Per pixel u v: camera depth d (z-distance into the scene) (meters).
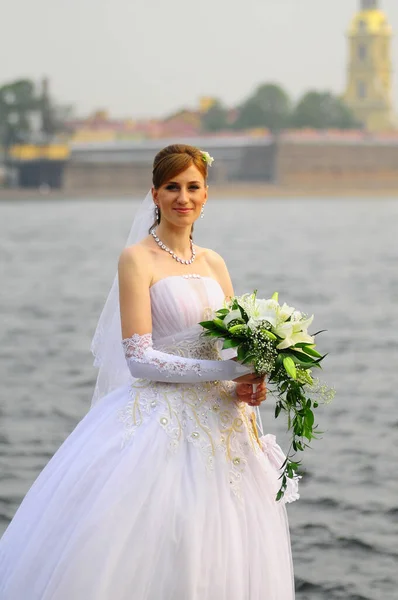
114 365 5.59
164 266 5.30
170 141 156.75
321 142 153.75
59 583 4.79
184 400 5.16
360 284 35.69
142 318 5.14
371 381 15.88
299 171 153.62
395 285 35.31
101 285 35.03
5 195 148.25
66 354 18.75
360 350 19.45
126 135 186.62
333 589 7.59
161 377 5.07
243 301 5.11
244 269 42.12
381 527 8.91
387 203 146.62
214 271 5.52
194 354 5.23
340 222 92.50
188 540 4.85
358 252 54.28
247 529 5.07
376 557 8.24
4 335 21.66
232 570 4.91
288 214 110.69
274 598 5.02
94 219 99.56
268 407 13.68
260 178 155.62
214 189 151.88
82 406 13.90
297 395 5.19
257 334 4.94
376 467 10.73
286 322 4.98
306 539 8.66
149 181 153.50
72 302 29.12
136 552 4.83
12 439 11.87
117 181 152.38
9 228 82.06
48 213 115.56
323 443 11.76
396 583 7.70
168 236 5.36
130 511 4.88
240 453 5.20
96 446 5.11
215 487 5.02
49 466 5.29
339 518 9.16
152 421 5.09
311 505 9.54
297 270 41.84
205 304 5.26
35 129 174.75
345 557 8.26
